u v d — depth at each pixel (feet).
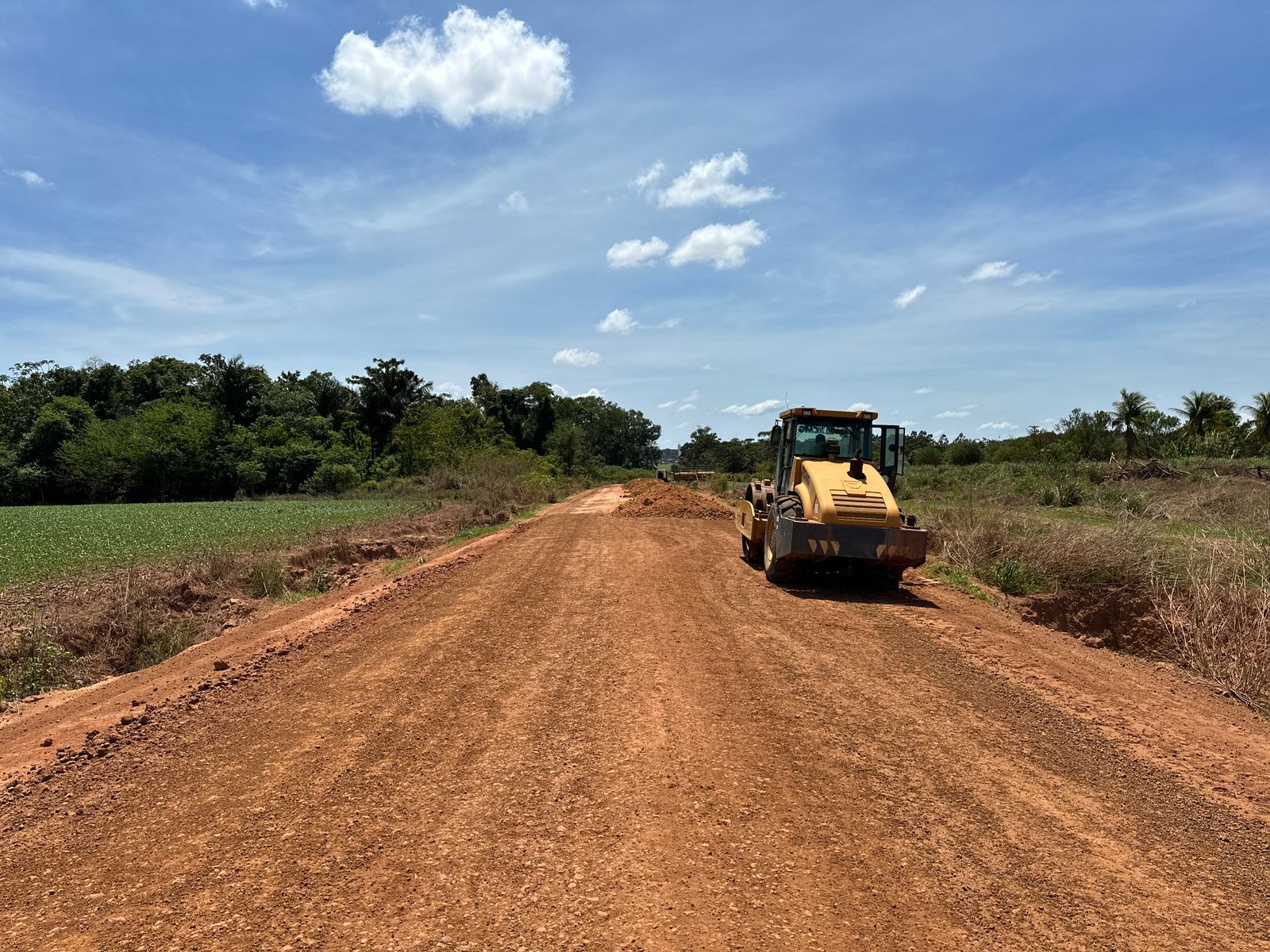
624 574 41.37
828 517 34.55
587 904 11.14
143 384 207.21
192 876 12.21
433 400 209.26
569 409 370.53
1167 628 31.73
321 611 35.32
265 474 167.02
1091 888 11.86
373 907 11.14
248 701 21.45
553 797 14.83
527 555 49.70
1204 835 13.79
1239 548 35.12
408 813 14.23
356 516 88.84
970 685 22.36
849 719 19.22
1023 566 40.57
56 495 163.02
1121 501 62.23
